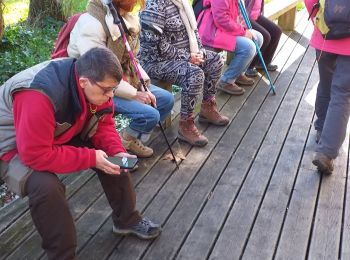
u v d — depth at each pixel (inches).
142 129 118.9
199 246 95.7
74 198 111.1
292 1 227.6
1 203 121.5
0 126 79.7
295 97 166.9
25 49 220.5
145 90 117.4
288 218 104.0
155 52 130.6
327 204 108.7
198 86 129.1
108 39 105.4
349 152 129.4
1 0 193.8
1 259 92.3
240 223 102.3
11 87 76.9
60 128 79.1
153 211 106.7
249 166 124.5
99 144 91.0
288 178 118.8
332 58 118.6
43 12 257.9
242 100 164.4
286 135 140.6
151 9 125.8
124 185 93.4
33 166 77.4
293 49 215.2
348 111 113.1
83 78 75.4
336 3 105.3
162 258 92.8
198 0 160.1
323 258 92.4
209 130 143.7
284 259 92.0
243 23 168.1
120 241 97.3
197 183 117.2
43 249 90.5
